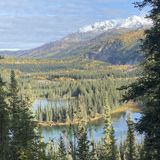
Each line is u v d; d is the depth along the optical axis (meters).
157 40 16.75
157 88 17.41
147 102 17.70
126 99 17.98
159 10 16.69
